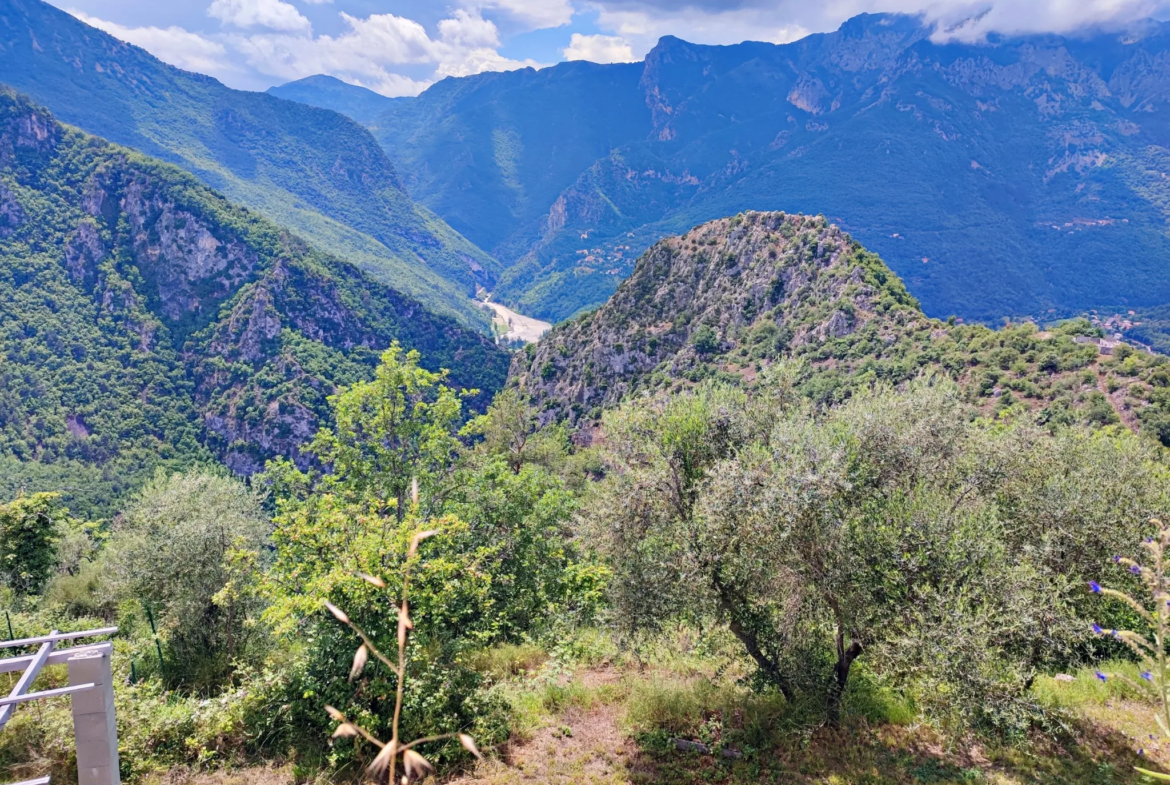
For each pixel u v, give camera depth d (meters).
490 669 16.03
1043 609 10.54
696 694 14.16
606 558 13.84
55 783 10.76
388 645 13.00
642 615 12.77
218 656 17.59
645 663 16.23
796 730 12.52
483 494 20.42
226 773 12.45
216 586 18.19
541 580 19.72
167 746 12.88
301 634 14.34
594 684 15.76
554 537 20.95
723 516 11.43
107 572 23.98
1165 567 4.64
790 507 10.63
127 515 20.88
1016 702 10.12
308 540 14.66
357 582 12.70
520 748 13.02
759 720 13.12
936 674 9.90
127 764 12.07
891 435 12.82
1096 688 14.12
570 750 12.93
